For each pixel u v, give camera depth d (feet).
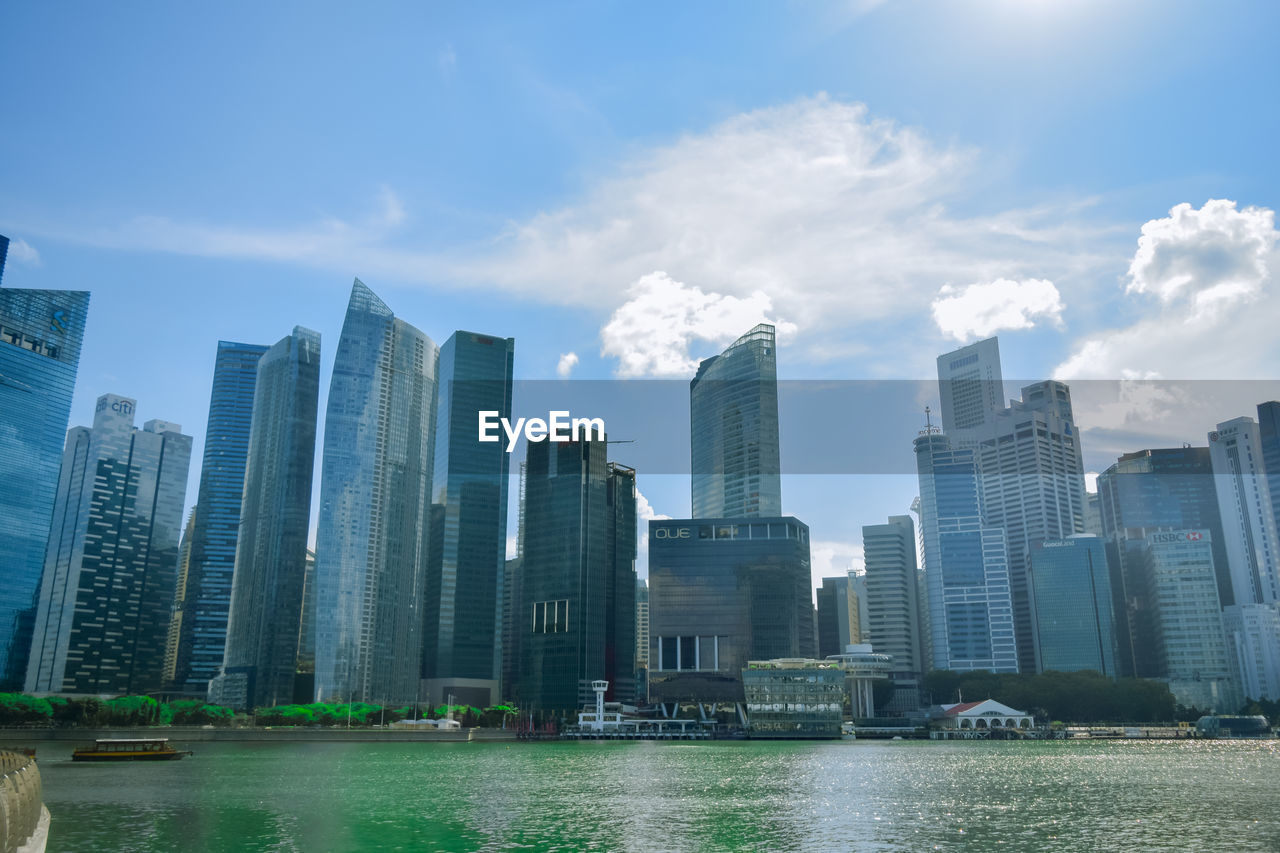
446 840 349.61
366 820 401.90
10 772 209.97
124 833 357.61
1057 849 332.80
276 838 350.02
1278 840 351.67
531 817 416.87
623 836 361.30
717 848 335.26
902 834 367.45
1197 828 382.22
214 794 503.20
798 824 396.16
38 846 220.84
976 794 526.16
